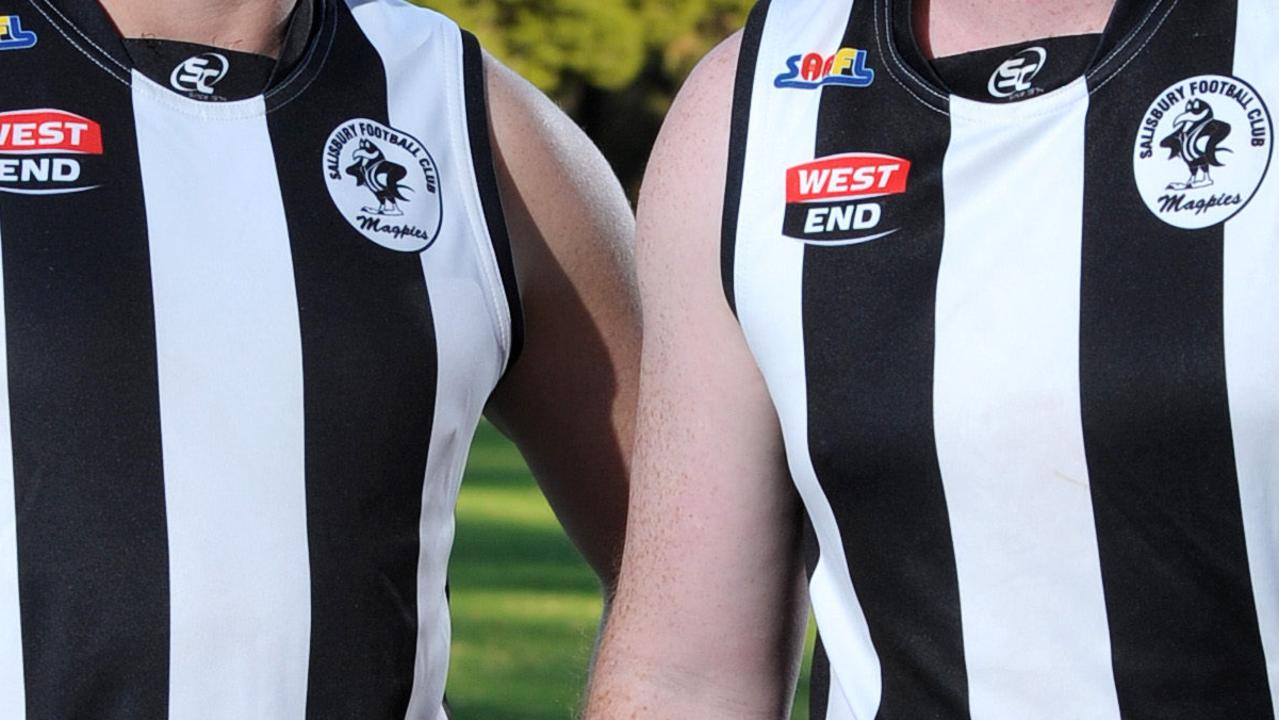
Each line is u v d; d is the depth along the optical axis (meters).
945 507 2.39
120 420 2.55
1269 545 2.25
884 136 2.43
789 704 2.77
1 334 2.54
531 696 6.71
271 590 2.60
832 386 2.43
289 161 2.69
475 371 2.77
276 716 2.62
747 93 2.53
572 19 18.52
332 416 2.63
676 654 2.71
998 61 2.40
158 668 2.56
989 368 2.33
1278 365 2.20
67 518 2.53
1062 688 2.37
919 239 2.39
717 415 2.62
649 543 2.72
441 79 2.85
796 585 2.72
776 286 2.46
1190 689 2.32
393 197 2.73
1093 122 2.32
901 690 2.50
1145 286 2.26
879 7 2.48
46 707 2.54
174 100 2.67
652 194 2.64
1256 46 2.27
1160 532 2.29
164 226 2.61
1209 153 2.26
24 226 2.57
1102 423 2.28
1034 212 2.33
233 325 2.61
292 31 2.77
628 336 3.06
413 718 2.76
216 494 2.58
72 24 2.66
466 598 8.37
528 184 2.94
